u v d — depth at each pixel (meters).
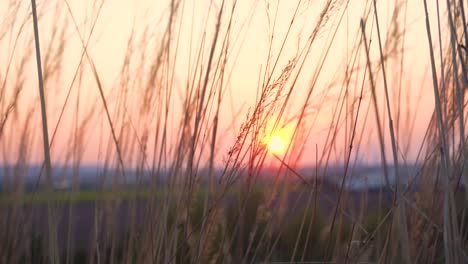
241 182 1.65
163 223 1.56
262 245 1.71
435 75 1.43
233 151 1.41
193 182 1.54
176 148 1.66
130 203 1.67
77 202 1.78
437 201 1.61
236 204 1.73
